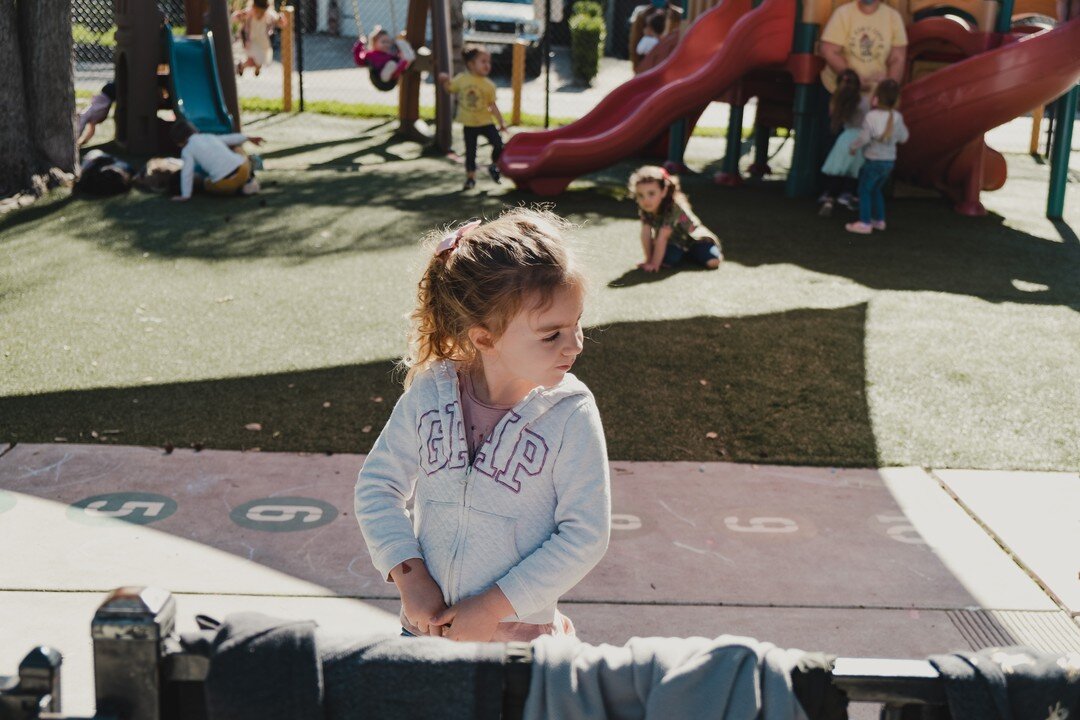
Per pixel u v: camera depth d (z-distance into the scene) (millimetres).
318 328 6215
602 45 24781
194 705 1326
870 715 2852
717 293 7188
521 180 10523
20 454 4371
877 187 9477
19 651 3012
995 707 1285
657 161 13555
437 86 13094
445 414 1962
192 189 9977
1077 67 9328
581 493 1895
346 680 1299
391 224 9047
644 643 1385
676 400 5219
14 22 9281
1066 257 8750
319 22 27438
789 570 3643
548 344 1854
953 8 11625
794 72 10711
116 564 3533
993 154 10906
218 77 12281
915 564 3711
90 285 6969
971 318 6762
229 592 3389
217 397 5094
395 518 1995
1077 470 4543
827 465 4547
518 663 1328
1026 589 3559
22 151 9492
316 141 13625
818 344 6121
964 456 4660
